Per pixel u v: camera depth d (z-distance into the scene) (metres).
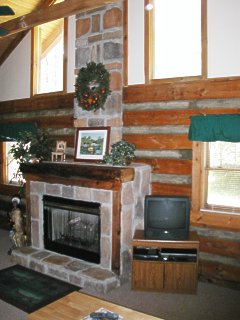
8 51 6.02
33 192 4.69
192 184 4.02
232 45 3.69
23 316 3.09
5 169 6.32
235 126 3.63
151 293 3.61
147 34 4.29
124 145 4.13
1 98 6.28
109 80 4.38
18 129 5.91
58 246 4.40
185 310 3.23
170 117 4.18
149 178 4.34
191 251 3.65
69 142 5.28
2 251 4.95
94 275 3.71
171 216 3.76
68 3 4.35
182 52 4.15
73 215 4.34
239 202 3.84
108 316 2.24
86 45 4.59
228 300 3.46
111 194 3.83
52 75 5.57
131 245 3.95
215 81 3.81
